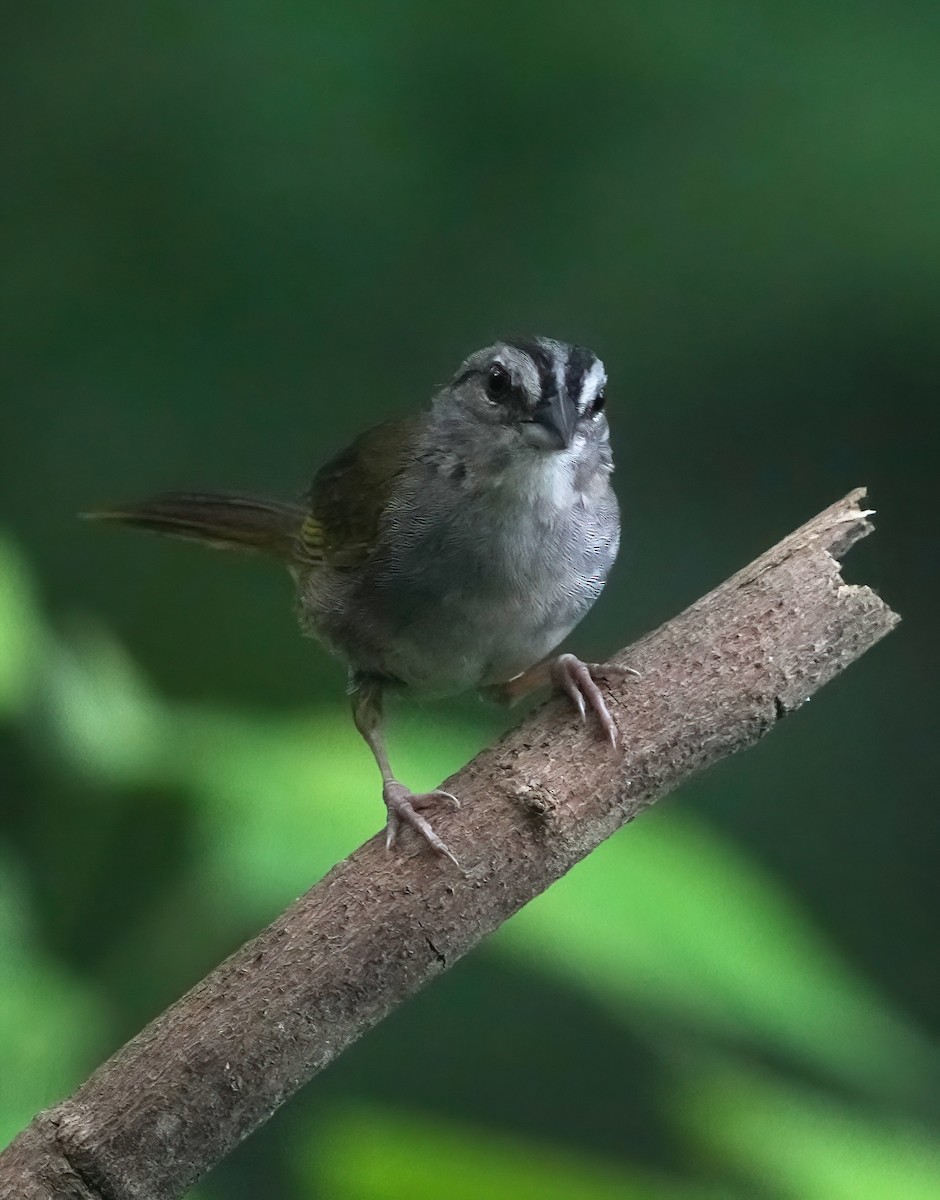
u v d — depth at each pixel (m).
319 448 4.94
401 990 4.58
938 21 4.97
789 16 4.97
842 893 4.91
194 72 4.96
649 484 4.96
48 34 4.98
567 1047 4.87
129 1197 4.57
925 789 4.92
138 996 4.63
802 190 4.95
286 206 4.96
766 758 4.93
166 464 4.94
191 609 4.89
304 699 4.86
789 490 4.96
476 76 4.96
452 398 4.69
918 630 4.95
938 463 4.96
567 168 4.96
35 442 4.94
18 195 4.96
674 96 4.96
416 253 4.96
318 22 4.96
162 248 4.96
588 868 4.61
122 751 4.64
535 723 4.61
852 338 4.96
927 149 4.95
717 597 4.61
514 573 4.68
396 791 4.63
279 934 4.58
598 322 4.96
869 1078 4.63
